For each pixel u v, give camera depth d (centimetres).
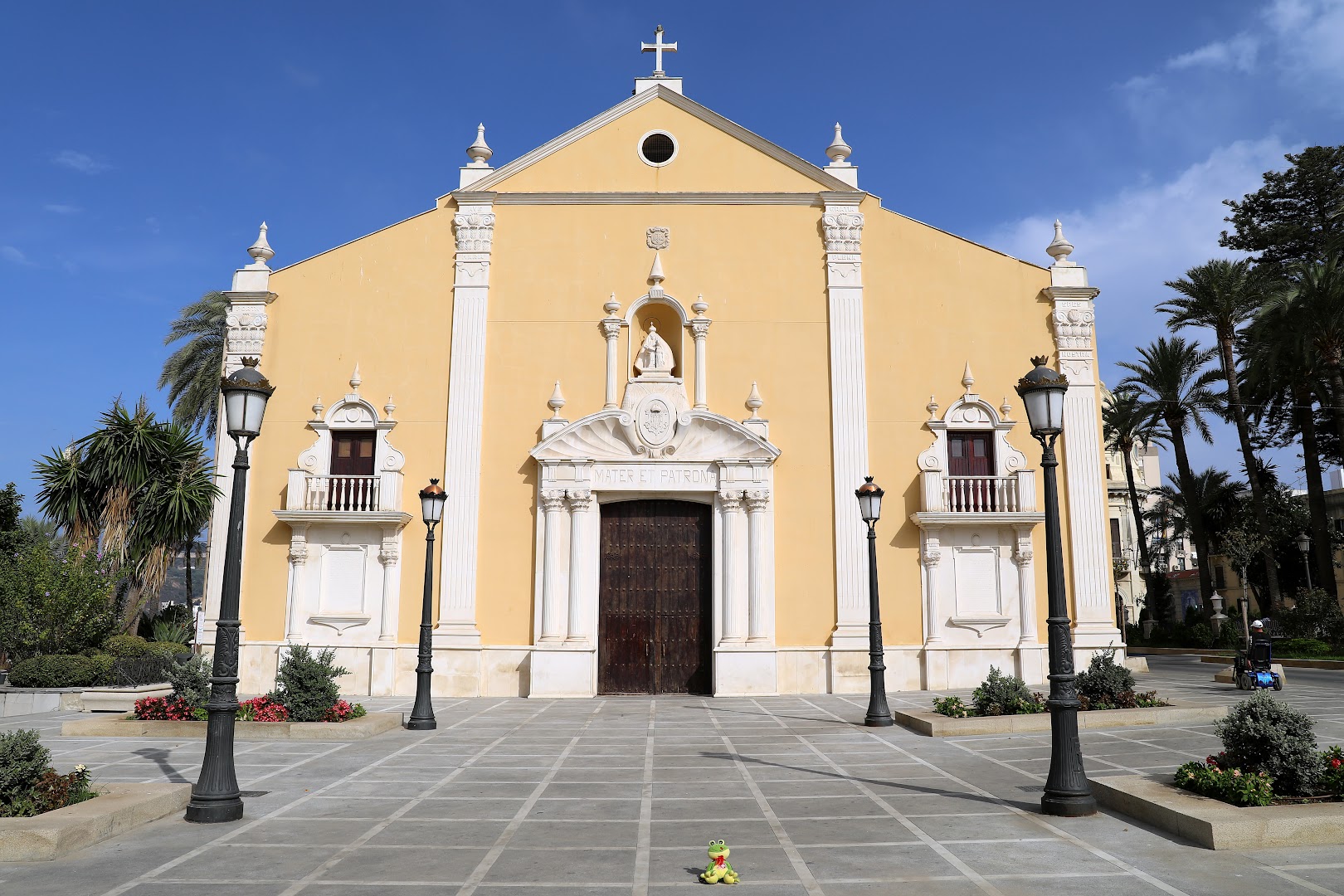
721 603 2108
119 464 2102
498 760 1242
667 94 2344
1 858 745
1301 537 3522
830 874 704
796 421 2200
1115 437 4666
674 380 2186
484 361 2214
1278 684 2000
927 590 2119
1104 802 927
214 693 916
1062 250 2261
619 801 980
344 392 2208
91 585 1995
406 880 694
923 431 2191
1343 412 3052
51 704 1817
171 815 921
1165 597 4594
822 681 2092
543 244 2275
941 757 1228
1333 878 679
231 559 940
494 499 2162
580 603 2092
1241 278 3438
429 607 1609
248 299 2233
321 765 1203
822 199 2288
